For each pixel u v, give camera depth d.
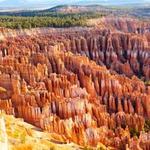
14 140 85.56
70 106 142.75
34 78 169.75
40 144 91.62
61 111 141.50
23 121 123.69
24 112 130.88
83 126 132.62
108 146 126.62
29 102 139.00
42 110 134.75
